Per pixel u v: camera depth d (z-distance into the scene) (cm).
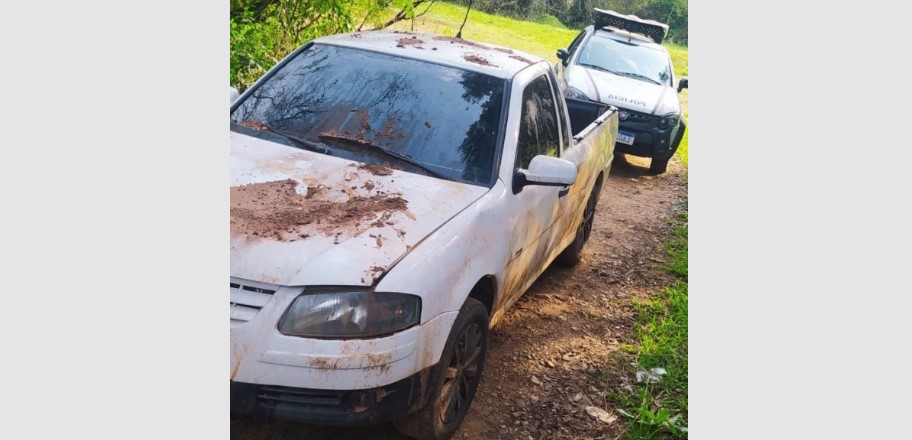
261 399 257
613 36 1108
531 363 423
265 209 284
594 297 546
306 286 255
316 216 284
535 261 427
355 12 860
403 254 276
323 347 253
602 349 459
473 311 316
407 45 416
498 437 344
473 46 446
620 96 973
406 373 270
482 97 382
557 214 446
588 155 515
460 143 359
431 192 322
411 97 373
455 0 1909
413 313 269
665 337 481
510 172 362
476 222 321
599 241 690
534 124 413
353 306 257
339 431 320
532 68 440
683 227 776
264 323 251
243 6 712
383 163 340
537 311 498
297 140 348
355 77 382
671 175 1044
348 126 357
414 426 303
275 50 739
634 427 376
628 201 866
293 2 758
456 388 324
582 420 375
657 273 627
